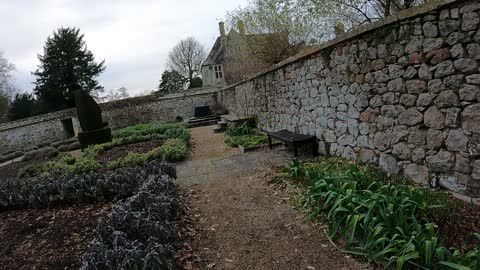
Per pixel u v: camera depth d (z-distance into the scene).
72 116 18.50
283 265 2.26
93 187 4.10
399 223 2.14
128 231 2.44
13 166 10.71
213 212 3.38
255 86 8.99
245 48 11.30
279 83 6.93
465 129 2.60
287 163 4.88
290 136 5.61
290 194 3.55
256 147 6.58
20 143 16.80
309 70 5.33
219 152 7.20
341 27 7.18
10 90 26.50
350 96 4.20
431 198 2.64
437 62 2.79
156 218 2.67
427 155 3.03
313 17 7.06
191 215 3.35
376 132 3.74
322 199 2.89
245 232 2.83
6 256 2.83
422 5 2.80
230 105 14.39
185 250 2.56
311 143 5.25
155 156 6.50
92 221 3.45
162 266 2.03
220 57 26.53
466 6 2.45
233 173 4.85
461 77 2.58
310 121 5.49
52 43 26.03
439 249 1.82
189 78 34.53
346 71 4.21
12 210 4.30
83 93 10.52
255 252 2.47
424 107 3.00
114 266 1.98
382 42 3.45
